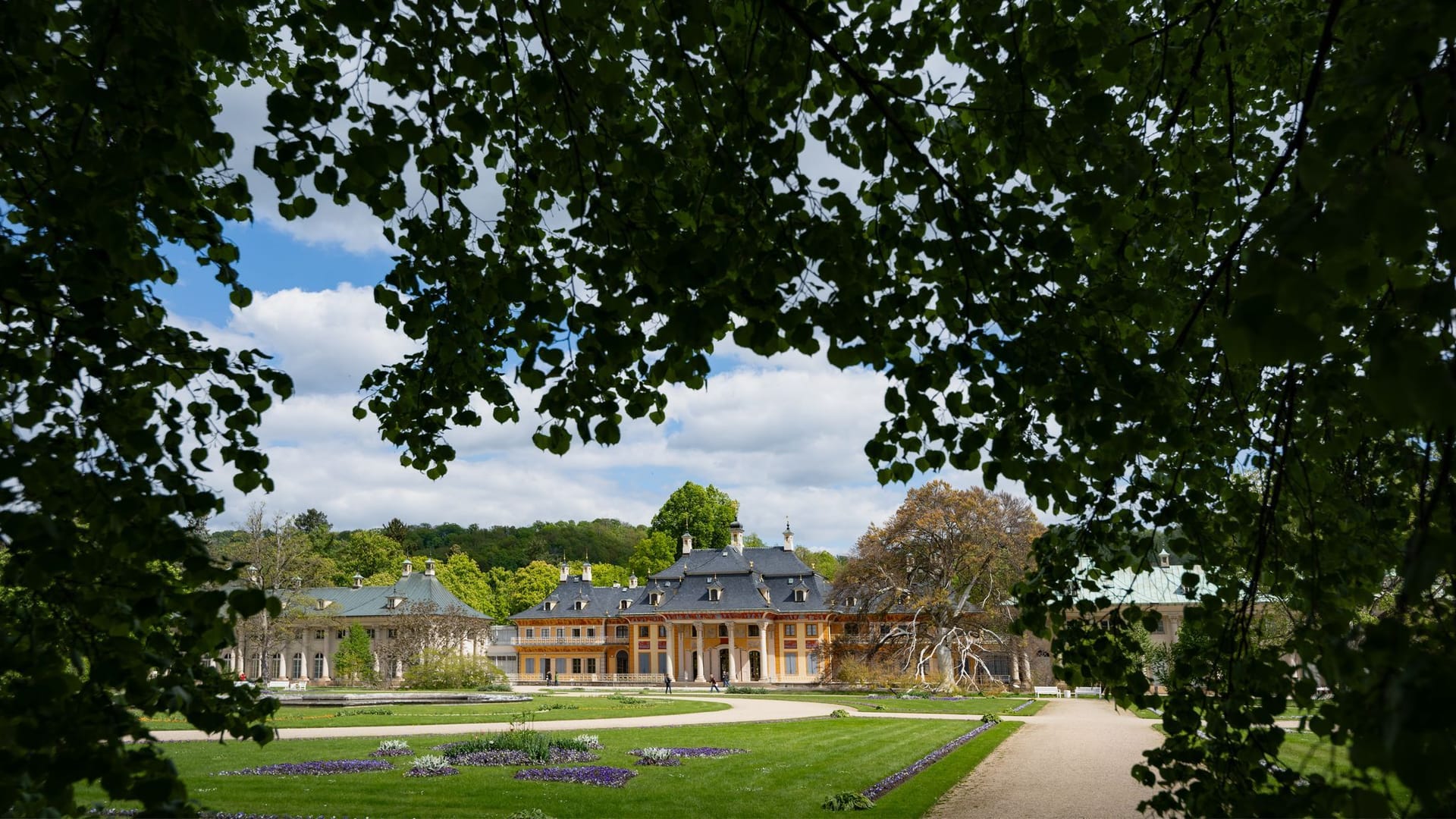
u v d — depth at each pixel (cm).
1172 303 473
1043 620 490
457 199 487
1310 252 183
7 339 345
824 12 384
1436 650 290
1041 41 363
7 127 354
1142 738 2027
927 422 423
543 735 1994
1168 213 453
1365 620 440
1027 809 1159
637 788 1329
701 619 5891
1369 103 277
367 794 1229
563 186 483
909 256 428
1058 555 493
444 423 603
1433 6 175
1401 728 157
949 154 432
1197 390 496
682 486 8112
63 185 313
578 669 6506
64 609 333
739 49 438
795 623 5800
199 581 308
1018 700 3847
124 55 309
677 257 335
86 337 336
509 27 451
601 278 431
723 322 338
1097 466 462
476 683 4984
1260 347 180
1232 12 486
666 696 4453
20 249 325
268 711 391
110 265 349
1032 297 416
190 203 432
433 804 1162
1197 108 514
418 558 8362
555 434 473
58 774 251
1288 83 497
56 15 370
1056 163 373
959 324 425
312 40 462
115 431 325
